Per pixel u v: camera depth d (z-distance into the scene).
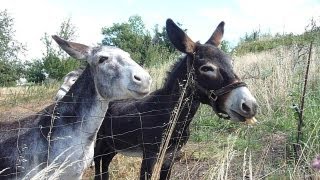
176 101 2.02
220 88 1.93
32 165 1.68
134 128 2.11
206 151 2.65
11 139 1.73
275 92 3.40
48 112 1.79
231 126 3.07
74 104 1.76
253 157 2.31
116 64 1.72
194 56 1.99
